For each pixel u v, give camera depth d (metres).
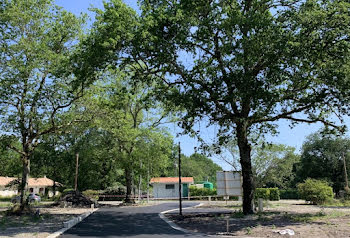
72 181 49.72
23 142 21.83
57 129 22.47
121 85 28.08
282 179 27.92
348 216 15.04
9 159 42.34
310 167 52.19
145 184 37.12
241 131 17.44
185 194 47.16
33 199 39.22
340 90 14.91
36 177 51.12
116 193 46.25
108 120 24.02
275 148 23.89
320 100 15.45
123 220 17.47
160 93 17.97
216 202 34.16
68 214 21.27
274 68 14.22
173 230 13.24
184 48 16.31
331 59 15.43
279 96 15.80
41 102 20.06
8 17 19.31
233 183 22.31
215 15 15.52
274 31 14.48
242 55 14.51
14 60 19.12
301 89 16.86
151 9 16.70
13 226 14.85
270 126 17.55
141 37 14.92
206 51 17.45
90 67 16.50
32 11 20.78
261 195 36.16
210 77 16.38
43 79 21.28
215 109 16.28
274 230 11.55
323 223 12.80
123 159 31.50
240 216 16.92
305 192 28.25
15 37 19.78
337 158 50.66
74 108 22.64
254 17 14.43
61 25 21.66
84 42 16.34
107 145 34.75
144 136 31.91
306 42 14.66
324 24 14.79
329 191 28.14
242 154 18.73
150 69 16.97
